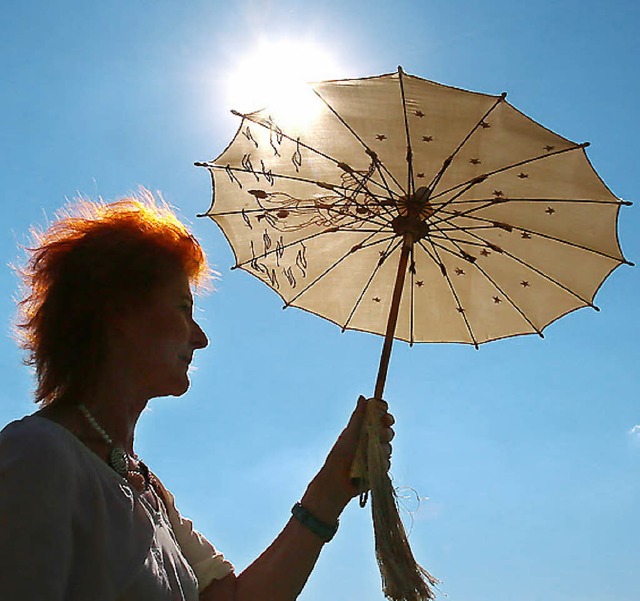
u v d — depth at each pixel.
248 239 3.39
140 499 2.18
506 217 3.18
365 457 2.77
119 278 2.27
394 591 2.57
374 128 3.11
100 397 2.20
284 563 2.71
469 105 3.00
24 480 1.84
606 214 3.12
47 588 1.78
